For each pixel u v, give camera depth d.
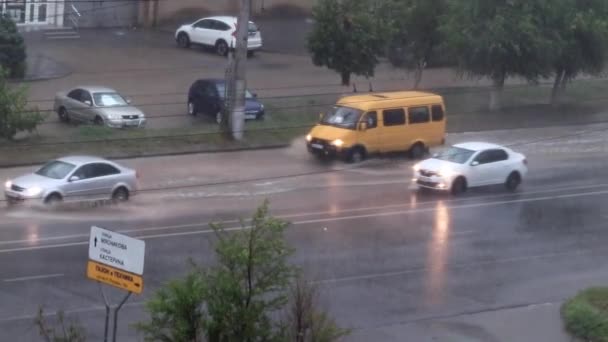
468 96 51.66
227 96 41.00
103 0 60.38
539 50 47.53
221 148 39.97
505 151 37.91
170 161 38.06
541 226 32.41
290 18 63.38
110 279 13.71
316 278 25.12
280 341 13.79
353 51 46.94
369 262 27.11
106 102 41.47
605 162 42.75
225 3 62.97
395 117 40.75
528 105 51.31
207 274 14.30
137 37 59.34
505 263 28.00
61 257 26.03
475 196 36.34
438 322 22.72
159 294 13.68
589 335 22.50
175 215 31.30
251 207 32.69
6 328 20.31
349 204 33.94
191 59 54.59
